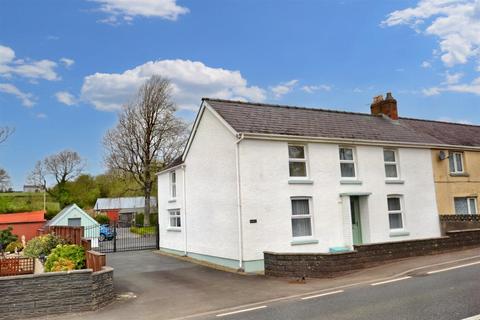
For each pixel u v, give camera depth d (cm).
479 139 2470
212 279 1320
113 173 4800
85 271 960
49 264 1215
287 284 1162
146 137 4656
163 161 4666
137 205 7131
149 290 1174
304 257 1261
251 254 1462
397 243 1405
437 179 2058
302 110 1948
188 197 1983
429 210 1977
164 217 2328
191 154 1967
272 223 1518
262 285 1172
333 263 1227
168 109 4819
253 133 1509
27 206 5719
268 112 1794
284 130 1622
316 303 873
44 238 1598
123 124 4675
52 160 7462
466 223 1869
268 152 1559
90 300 954
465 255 1413
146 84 4728
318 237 1603
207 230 1753
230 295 1054
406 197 1903
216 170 1683
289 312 809
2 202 5516
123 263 1780
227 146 1592
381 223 1783
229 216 1559
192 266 1638
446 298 814
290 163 1630
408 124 2305
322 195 1647
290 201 1573
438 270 1161
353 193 1705
